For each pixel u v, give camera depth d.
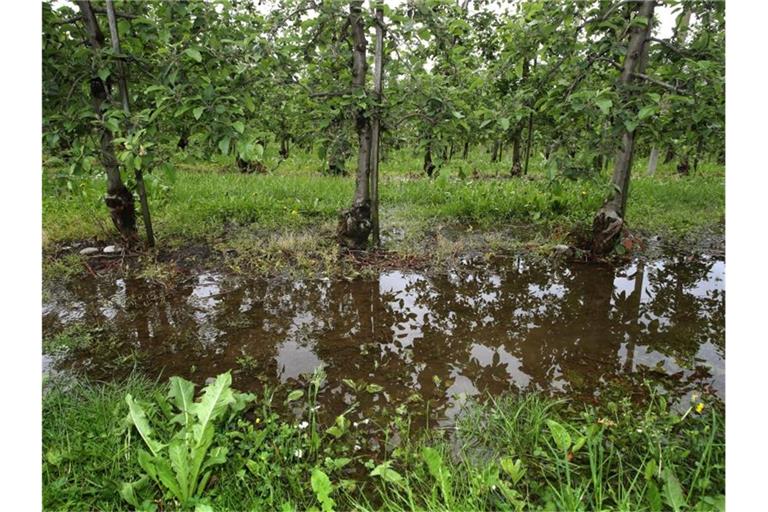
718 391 2.39
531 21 4.08
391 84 4.08
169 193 5.87
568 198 5.82
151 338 2.95
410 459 1.94
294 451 1.93
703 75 3.17
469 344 2.96
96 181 5.96
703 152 4.85
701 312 3.38
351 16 3.85
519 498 1.73
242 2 4.66
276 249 4.32
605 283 3.90
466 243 4.73
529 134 8.24
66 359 2.69
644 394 2.38
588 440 1.84
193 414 1.95
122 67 3.61
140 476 1.77
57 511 1.63
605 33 3.92
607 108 3.25
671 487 1.61
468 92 4.03
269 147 4.21
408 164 11.98
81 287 3.61
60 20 3.41
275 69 3.73
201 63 3.55
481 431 2.12
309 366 2.69
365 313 3.38
